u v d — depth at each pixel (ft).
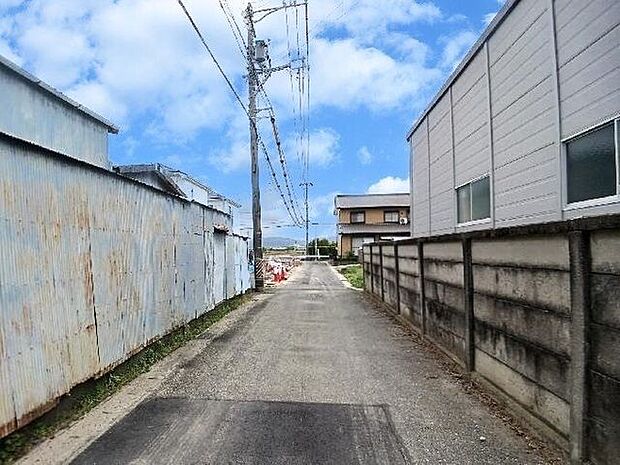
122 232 16.84
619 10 14.37
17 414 10.30
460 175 29.76
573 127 16.84
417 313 24.57
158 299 20.47
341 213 144.87
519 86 20.98
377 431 11.53
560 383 10.05
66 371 12.52
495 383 13.85
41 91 22.33
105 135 29.17
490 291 14.17
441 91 33.53
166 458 10.05
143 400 13.96
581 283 9.03
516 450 10.43
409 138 45.60
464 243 16.24
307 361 18.71
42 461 9.96
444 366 17.79
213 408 13.17
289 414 12.67
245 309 37.14
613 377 8.23
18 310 10.53
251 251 55.06
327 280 75.25
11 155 10.57
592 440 8.85
